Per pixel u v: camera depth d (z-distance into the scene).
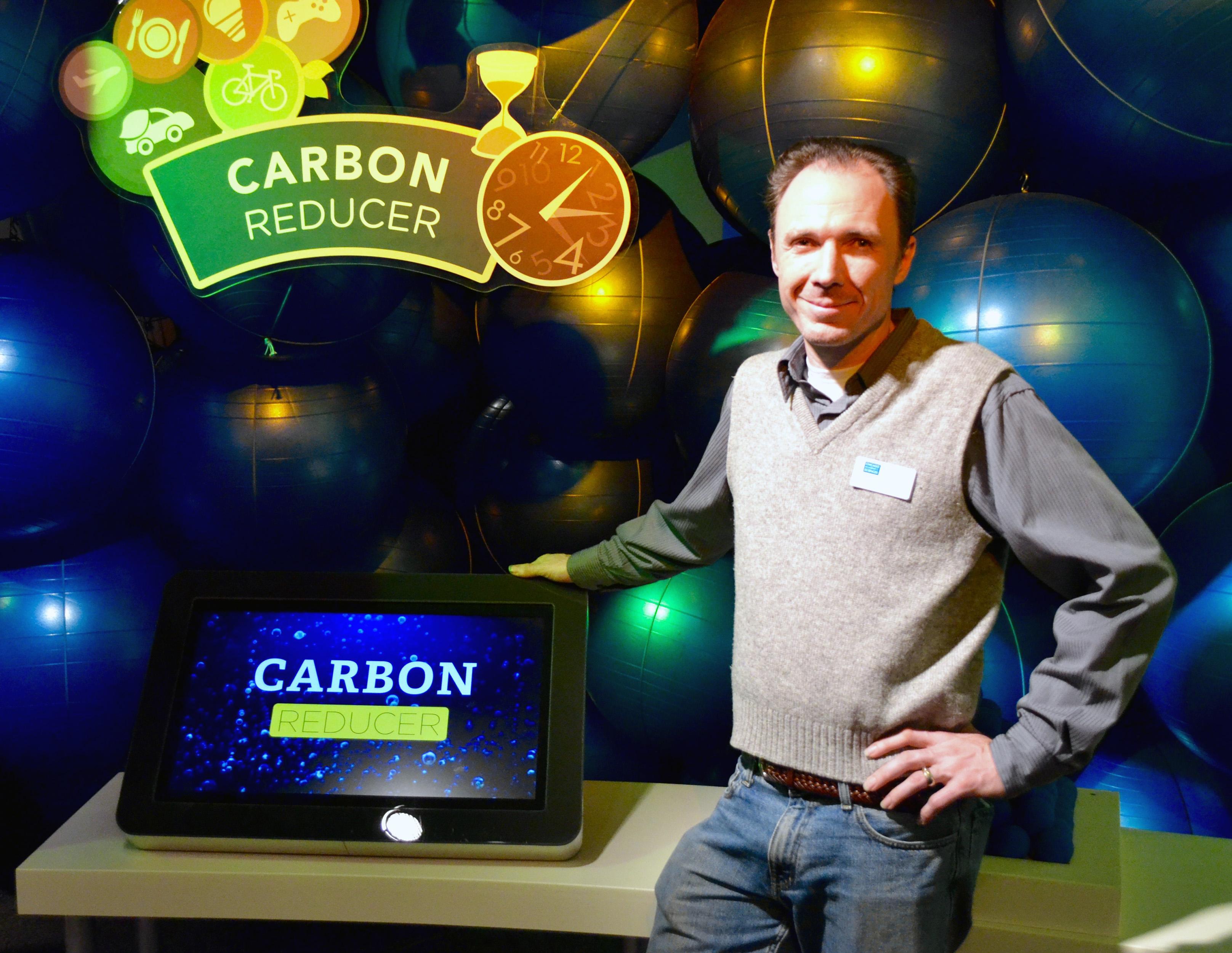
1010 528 1.05
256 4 1.82
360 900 1.40
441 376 2.29
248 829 1.43
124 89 1.82
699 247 2.12
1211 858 1.54
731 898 1.23
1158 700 1.81
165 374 2.02
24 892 1.41
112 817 1.56
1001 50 1.80
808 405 1.15
